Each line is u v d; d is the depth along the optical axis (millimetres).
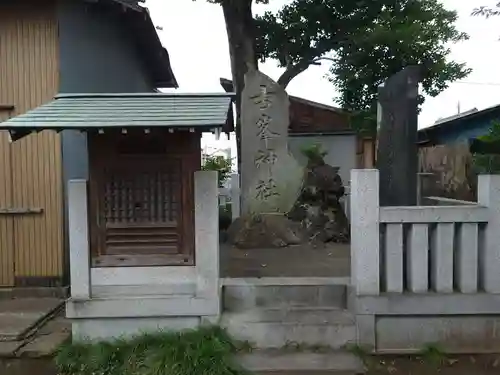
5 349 4422
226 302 4926
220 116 4039
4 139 6285
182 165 4570
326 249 7594
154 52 9750
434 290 4672
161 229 4594
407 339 4605
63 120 3977
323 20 11906
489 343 4598
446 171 9273
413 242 4617
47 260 6297
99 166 4551
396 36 10547
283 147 8539
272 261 6418
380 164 6562
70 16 6438
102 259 4586
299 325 4609
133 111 4203
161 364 3973
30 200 6297
